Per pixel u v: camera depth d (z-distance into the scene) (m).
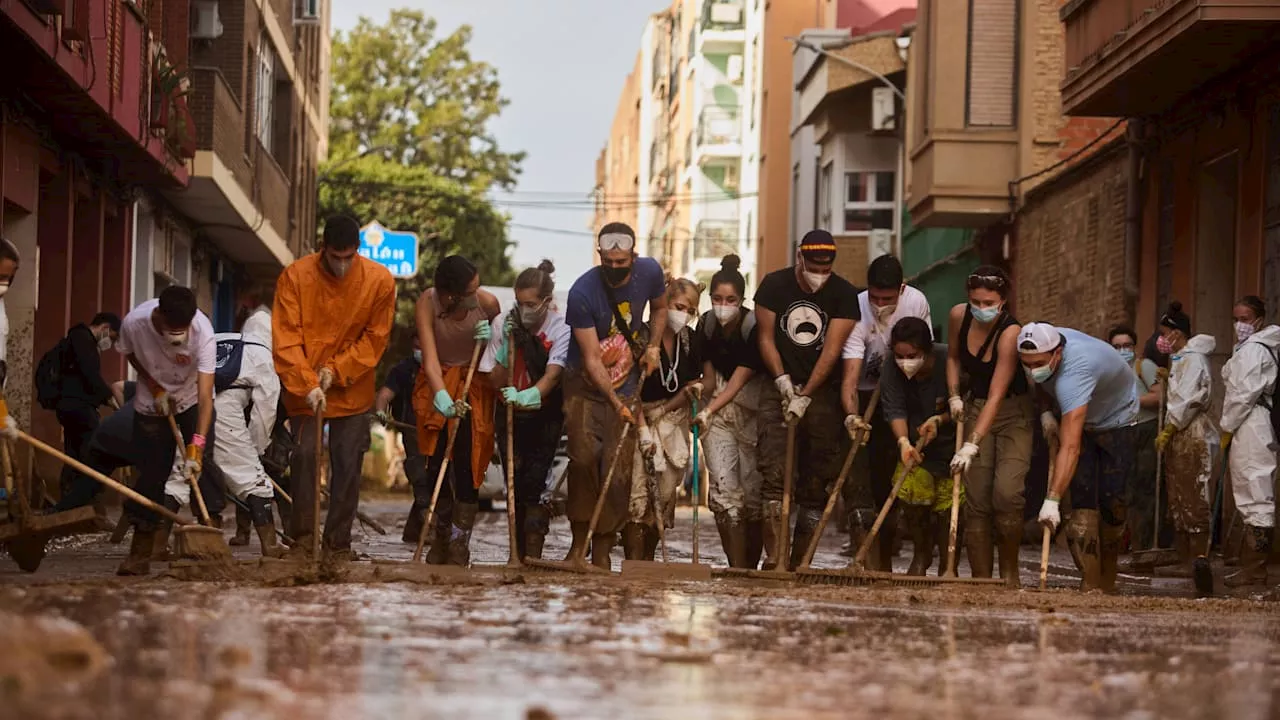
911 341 15.95
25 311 28.58
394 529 29.14
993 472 16.44
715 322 17.27
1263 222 25.38
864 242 54.28
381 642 9.21
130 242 36.78
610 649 9.22
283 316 16.09
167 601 11.10
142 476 15.62
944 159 38.69
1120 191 31.94
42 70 25.31
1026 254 38.44
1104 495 16.59
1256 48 24.61
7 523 14.86
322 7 71.75
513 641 9.47
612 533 16.69
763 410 17.14
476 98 105.81
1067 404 15.82
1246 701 8.02
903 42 50.72
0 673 6.98
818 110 55.28
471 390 17.23
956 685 8.22
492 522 33.06
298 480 16.39
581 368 16.58
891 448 17.17
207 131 38.12
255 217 46.28
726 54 93.44
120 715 6.26
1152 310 30.09
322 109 74.62
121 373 35.25
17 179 27.30
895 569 21.09
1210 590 16.86
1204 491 20.69
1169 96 28.19
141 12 31.22
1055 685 8.36
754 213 81.38
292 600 11.59
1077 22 29.33
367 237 61.06
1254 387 19.03
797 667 8.73
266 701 6.85
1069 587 17.38
